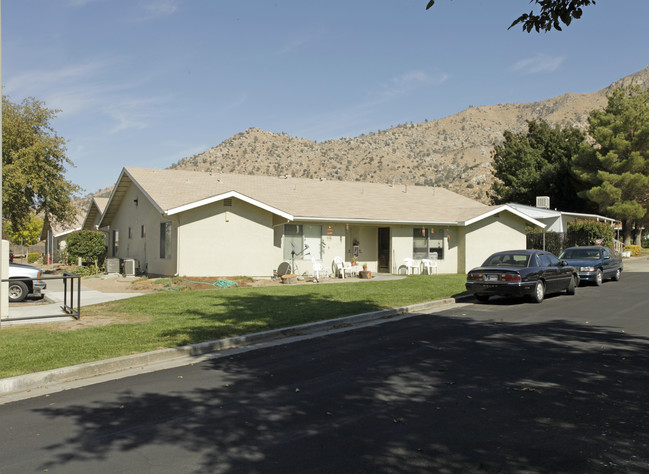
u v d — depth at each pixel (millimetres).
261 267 20219
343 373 7051
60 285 18969
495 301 14977
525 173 46656
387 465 4176
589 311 12594
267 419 5281
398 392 6152
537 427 4965
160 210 18312
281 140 160000
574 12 7039
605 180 37156
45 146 27953
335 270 22672
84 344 8461
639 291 16719
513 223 27312
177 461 4297
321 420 5230
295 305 12953
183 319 10891
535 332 9875
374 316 11828
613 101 39875
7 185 26203
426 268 24734
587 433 4797
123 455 4430
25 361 7340
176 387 6500
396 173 132750
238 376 6996
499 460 4246
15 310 12422
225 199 19641
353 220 22547
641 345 8602
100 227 30812
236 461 4285
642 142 37125
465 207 28031
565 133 49000
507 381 6543
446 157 151500
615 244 33688
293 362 7742
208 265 19359
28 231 57031
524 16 7285
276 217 21234
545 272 14656
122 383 6719
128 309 12242
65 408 5723
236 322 10516
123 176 24062
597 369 7059
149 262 22156
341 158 146625
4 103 27188
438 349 8461
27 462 4301
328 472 4066
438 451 4434
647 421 5090
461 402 5746
